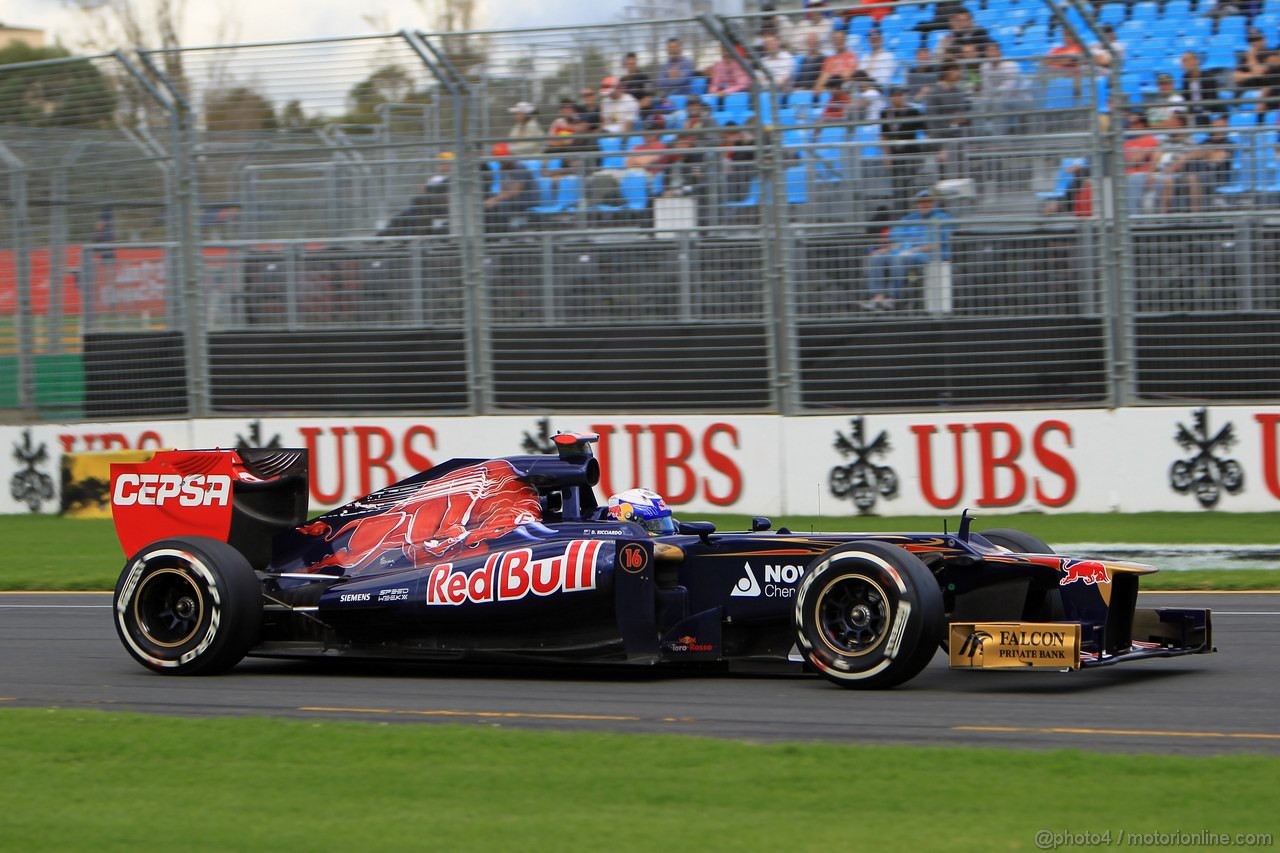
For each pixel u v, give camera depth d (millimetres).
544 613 27922
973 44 52719
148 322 61688
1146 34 53312
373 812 17703
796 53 53812
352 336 58938
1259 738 21344
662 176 55312
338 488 59219
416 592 28672
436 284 57906
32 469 63750
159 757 21000
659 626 27484
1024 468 52062
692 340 55281
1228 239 50594
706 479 55156
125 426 62188
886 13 53281
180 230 60500
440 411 58000
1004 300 52219
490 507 29672
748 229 54375
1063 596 26828
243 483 30578
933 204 52812
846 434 53656
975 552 26781
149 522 31125
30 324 63719
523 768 19672
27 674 30062
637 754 20312
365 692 27203
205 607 28891
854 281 53531
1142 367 51281
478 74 56812
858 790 18203
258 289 59969
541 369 56969
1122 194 51188
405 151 58250
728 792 18234
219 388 60594
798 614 26094
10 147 63344
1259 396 50469
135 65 60250
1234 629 33406
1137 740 21328
